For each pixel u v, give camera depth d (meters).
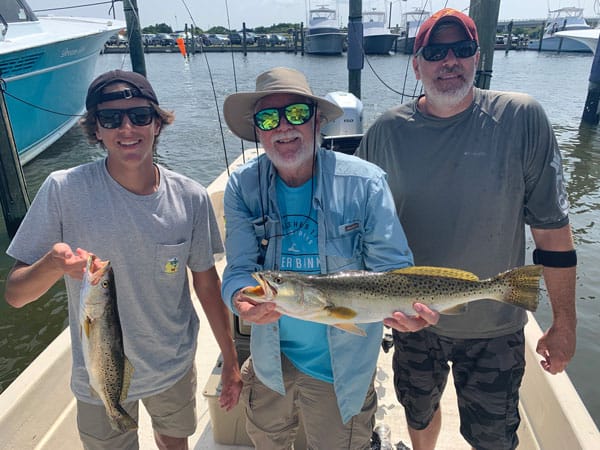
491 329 2.52
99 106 2.26
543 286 7.19
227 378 2.78
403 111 2.71
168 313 2.50
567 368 5.58
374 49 42.22
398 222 2.31
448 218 2.55
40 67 12.51
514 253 2.59
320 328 2.33
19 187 8.85
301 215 2.34
